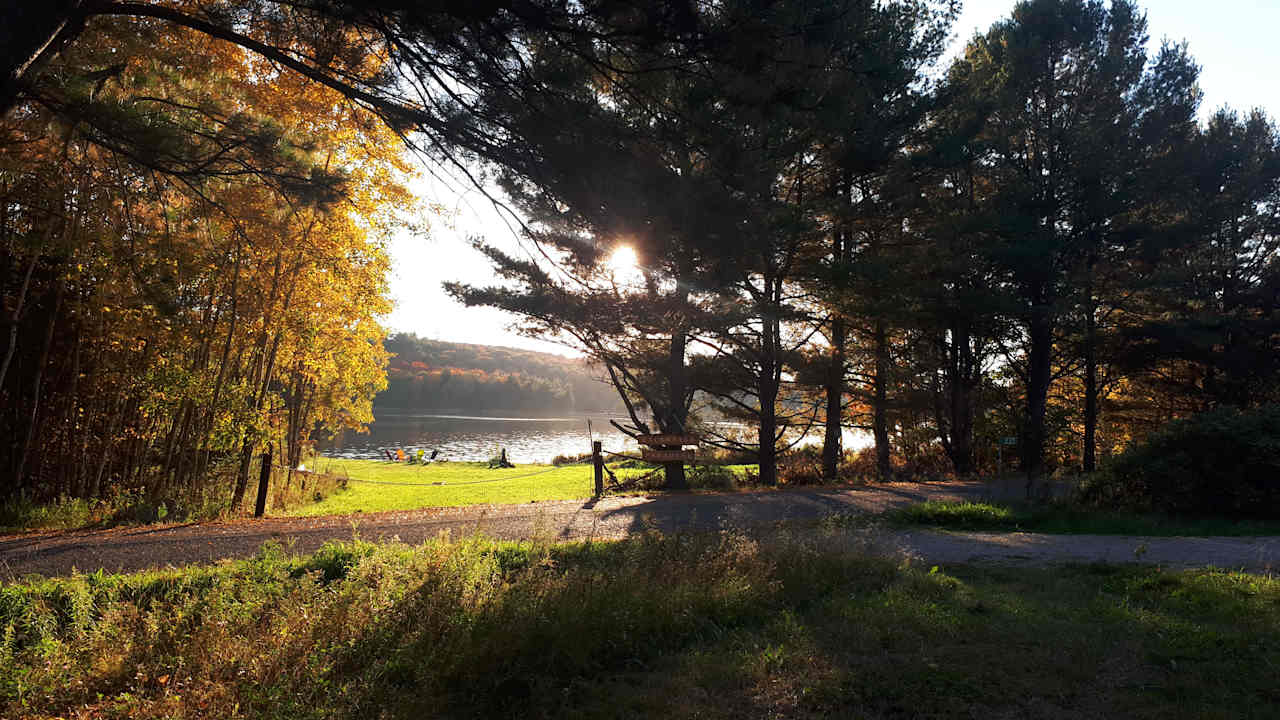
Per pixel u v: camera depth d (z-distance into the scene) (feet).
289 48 21.89
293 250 46.62
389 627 15.66
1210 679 13.48
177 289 33.47
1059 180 81.00
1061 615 17.76
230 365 51.55
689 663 15.06
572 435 242.58
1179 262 88.99
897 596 19.27
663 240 20.71
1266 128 100.99
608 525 33.32
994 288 75.51
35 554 25.12
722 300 24.23
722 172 20.25
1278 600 18.20
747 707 12.95
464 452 158.71
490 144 20.88
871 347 76.89
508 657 14.40
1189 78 85.15
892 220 65.87
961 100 67.10
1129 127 81.30
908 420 87.40
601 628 15.99
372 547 23.13
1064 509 38.68
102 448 43.62
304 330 53.52
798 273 60.90
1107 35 82.64
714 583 19.71
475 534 24.03
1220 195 93.09
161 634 15.31
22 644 15.71
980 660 14.66
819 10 18.56
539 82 19.24
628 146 20.42
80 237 34.42
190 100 24.62
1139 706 12.42
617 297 54.34
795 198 63.77
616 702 13.33
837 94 19.62
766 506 40.93
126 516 35.99
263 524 33.35
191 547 26.71
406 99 21.12
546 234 23.52
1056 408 95.81
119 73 23.53
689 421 70.64
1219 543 28.99
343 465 98.99
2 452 39.29
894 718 12.33
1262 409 40.34
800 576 20.83
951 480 69.10
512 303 54.54
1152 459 41.24
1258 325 90.17
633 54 18.86
